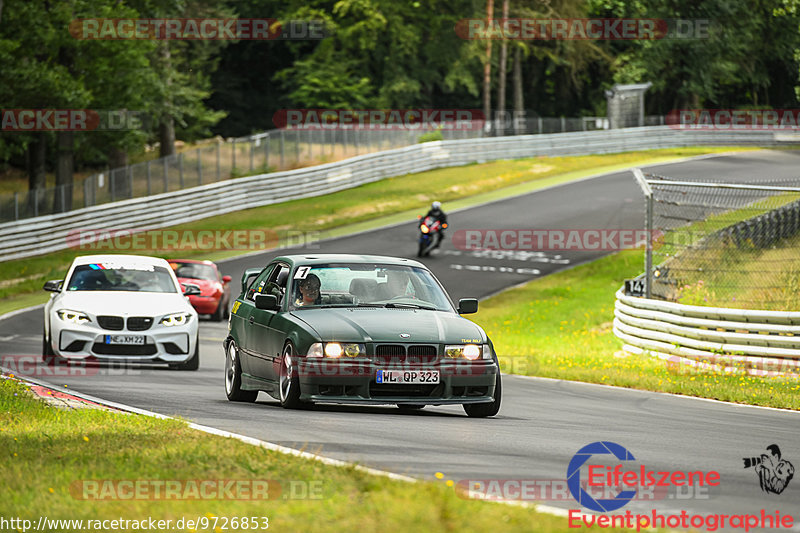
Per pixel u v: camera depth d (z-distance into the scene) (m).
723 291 80.06
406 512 20.75
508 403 47.38
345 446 31.34
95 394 46.47
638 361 72.62
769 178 173.12
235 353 46.38
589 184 190.00
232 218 164.88
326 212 169.88
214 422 36.28
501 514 21.22
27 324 91.56
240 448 29.00
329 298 42.59
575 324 94.81
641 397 52.53
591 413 44.09
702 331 70.25
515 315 100.44
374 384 38.94
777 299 76.25
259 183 175.88
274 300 42.62
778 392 55.06
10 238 137.62
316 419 37.66
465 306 44.09
